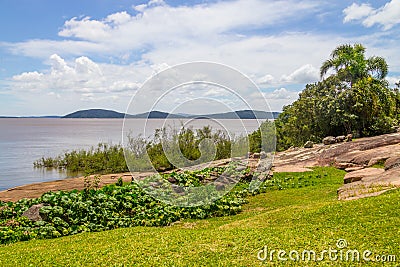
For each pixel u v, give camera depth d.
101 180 15.30
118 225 9.08
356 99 25.92
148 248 6.45
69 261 5.97
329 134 28.02
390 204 7.22
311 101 28.94
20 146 36.25
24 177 19.41
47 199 9.94
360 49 29.59
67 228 8.68
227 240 6.58
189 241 6.75
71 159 22.94
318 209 7.88
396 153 15.07
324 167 17.33
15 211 10.05
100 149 22.86
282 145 29.61
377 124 25.89
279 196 11.66
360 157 16.14
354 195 8.95
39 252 6.61
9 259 6.21
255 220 8.12
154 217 9.59
